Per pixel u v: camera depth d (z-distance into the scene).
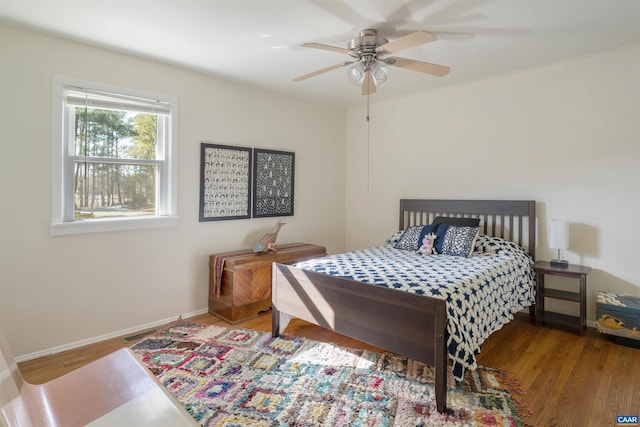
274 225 4.26
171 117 3.28
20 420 1.12
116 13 2.29
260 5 2.20
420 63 2.45
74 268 2.77
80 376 1.47
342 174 5.11
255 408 1.95
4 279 2.47
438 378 1.90
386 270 2.66
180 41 2.73
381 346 2.17
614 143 3.05
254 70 3.40
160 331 3.08
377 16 2.35
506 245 3.39
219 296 3.44
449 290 2.14
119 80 2.95
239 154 3.84
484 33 2.62
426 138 4.26
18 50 2.48
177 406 1.26
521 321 3.37
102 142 2.95
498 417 1.87
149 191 3.24
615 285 3.08
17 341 2.53
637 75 2.93
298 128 4.48
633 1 2.17
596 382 2.23
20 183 2.52
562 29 2.57
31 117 2.55
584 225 3.22
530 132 3.50
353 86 3.95
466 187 3.96
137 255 3.12
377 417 1.88
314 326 3.24
